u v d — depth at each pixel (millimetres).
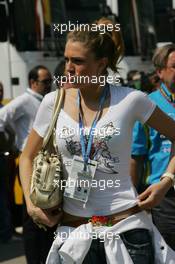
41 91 8641
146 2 14094
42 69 8633
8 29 11695
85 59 3896
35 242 7367
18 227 11336
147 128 5422
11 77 11703
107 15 13156
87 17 12820
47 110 4023
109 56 3994
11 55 11719
